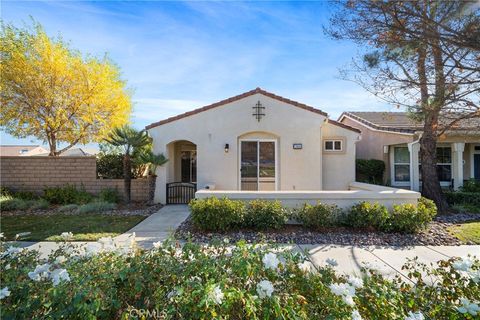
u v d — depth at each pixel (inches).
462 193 451.2
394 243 252.2
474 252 226.4
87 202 460.4
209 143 474.0
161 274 96.7
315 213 287.3
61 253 121.0
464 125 485.7
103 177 519.5
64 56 571.2
